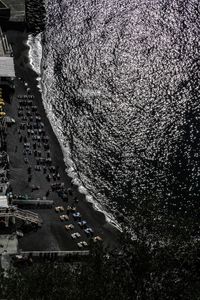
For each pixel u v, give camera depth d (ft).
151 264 242.99
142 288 240.12
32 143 527.81
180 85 622.54
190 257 246.27
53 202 465.06
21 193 468.75
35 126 549.13
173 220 265.75
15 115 559.38
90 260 253.03
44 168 502.38
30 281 249.96
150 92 610.65
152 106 590.96
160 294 237.25
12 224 434.71
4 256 403.75
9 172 488.85
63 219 449.06
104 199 482.28
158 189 492.13
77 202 472.03
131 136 552.41
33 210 455.22
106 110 586.86
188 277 241.55
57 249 420.36
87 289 237.86
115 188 494.59
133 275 242.99
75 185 491.72
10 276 259.39
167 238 254.47
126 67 648.38
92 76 636.07
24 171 493.77
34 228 435.94
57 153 524.93
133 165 518.78
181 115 578.25
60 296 238.68
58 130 555.69
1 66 604.49
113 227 451.53
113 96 605.31
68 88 618.03
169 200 479.00
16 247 415.44
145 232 259.39
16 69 639.35
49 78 631.97
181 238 254.27
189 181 501.15
